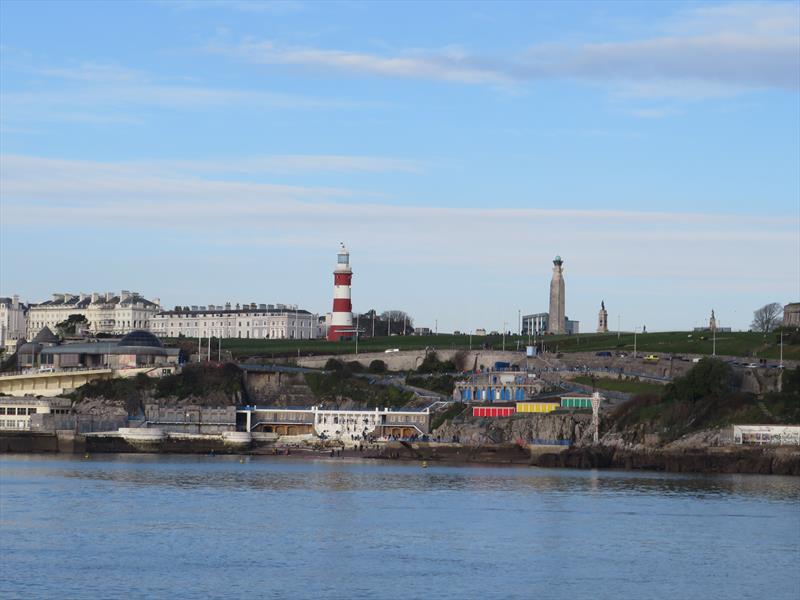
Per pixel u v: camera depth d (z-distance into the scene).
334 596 161.25
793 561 186.62
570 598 162.25
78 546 192.75
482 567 180.12
